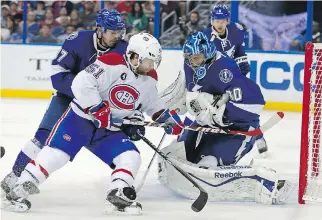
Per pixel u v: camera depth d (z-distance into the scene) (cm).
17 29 1709
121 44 663
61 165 618
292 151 1039
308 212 656
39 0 1689
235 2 1622
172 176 689
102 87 614
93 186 745
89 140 631
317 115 741
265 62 1529
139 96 627
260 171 677
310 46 664
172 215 628
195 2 1655
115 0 1684
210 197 682
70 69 682
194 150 713
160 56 602
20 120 1284
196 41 638
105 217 614
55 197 686
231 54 973
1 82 1644
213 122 683
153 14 1677
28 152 675
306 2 1589
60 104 686
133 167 620
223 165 701
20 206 618
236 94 667
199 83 677
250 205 676
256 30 1627
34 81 1634
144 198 692
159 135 1145
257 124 702
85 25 1706
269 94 1535
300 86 1514
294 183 797
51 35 1709
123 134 641
